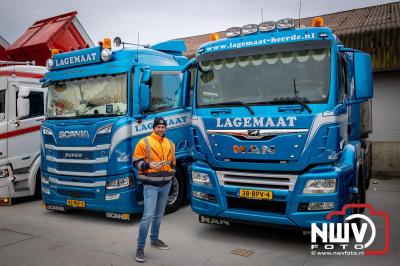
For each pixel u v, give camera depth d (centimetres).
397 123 1113
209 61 579
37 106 895
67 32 1070
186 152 777
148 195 506
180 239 585
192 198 586
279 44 538
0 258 516
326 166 491
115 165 646
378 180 1081
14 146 846
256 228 637
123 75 663
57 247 559
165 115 725
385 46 1045
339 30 1112
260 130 510
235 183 535
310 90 501
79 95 711
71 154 689
